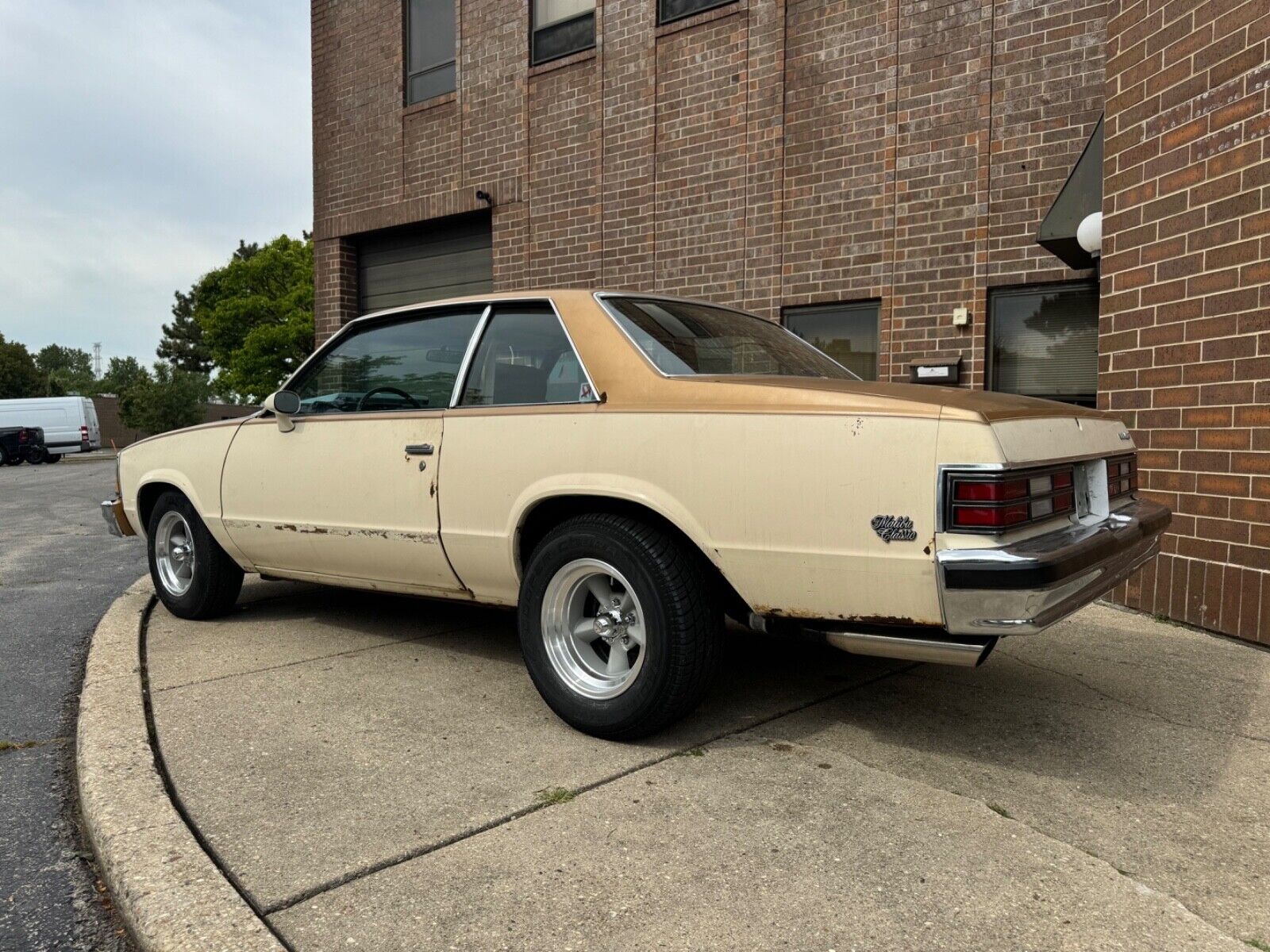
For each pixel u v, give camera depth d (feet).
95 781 8.93
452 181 34.14
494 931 6.68
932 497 8.30
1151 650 14.25
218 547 15.81
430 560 12.32
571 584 10.73
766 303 26.45
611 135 29.55
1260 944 6.57
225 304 143.02
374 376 13.62
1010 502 8.21
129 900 7.04
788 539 9.07
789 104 25.81
